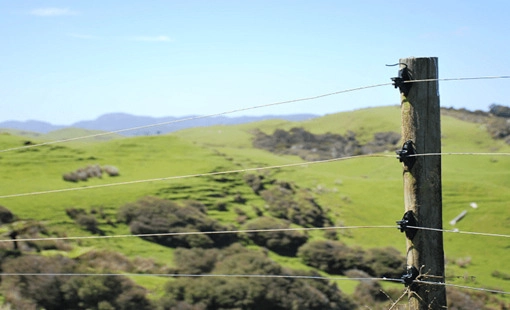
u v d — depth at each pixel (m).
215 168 79.25
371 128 132.75
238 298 35.22
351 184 81.44
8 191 60.84
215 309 35.31
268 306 35.88
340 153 115.81
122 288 33.56
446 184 77.00
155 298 34.81
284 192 73.19
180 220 56.75
